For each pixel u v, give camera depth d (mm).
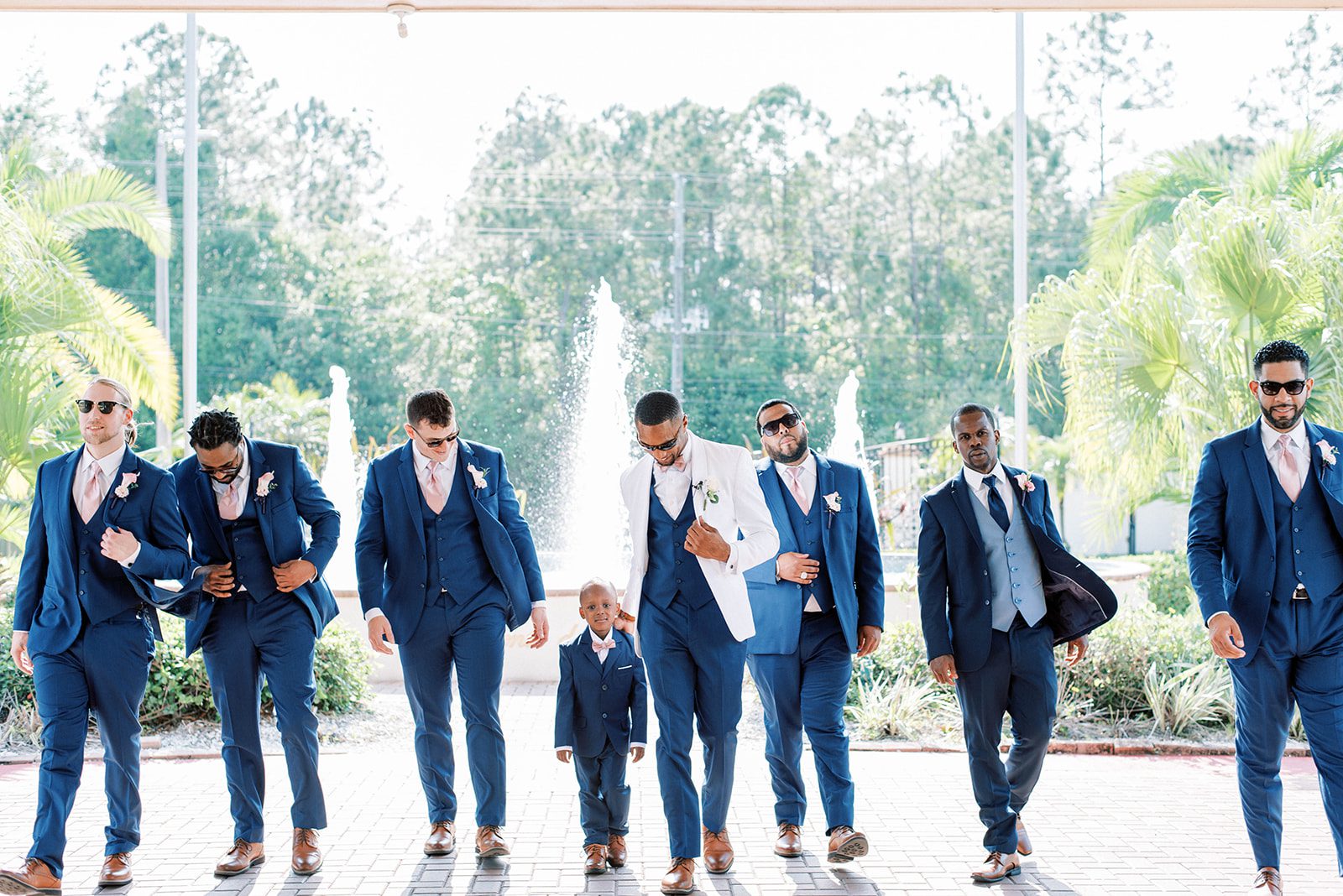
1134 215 16172
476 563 5297
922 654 8766
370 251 37500
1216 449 4770
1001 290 37219
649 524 4984
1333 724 4520
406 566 5270
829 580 5246
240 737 5105
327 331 35875
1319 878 5004
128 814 4949
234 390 34969
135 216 14602
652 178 37906
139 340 13266
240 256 35750
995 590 4969
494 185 38656
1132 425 10000
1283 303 9258
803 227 37750
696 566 4906
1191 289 9852
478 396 35938
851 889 4848
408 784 6672
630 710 5199
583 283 37312
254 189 38250
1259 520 4633
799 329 37312
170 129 37625
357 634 9016
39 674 4875
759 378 36750
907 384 36688
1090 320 10094
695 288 37500
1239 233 9258
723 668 4895
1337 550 4570
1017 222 15258
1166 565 14867
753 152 38469
